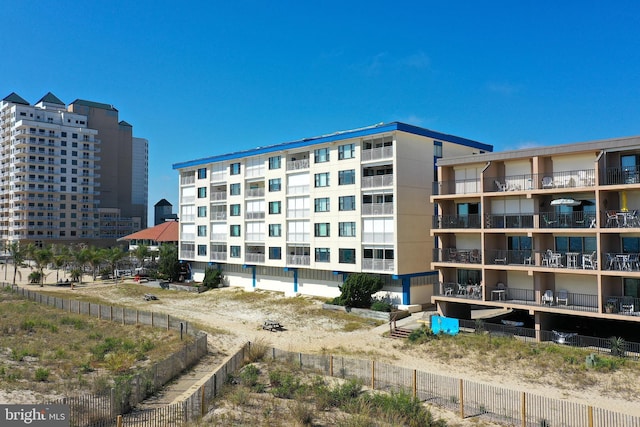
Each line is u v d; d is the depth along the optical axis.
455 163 36.81
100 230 134.38
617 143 29.31
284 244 53.06
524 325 35.28
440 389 22.84
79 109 135.62
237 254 59.56
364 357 29.64
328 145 48.84
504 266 33.38
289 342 34.34
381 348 31.98
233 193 60.59
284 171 53.44
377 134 44.22
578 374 25.02
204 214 64.94
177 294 58.97
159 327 36.78
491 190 35.28
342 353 30.81
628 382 23.77
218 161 62.00
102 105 141.62
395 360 28.94
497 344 30.44
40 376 23.08
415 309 43.31
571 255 31.03
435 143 47.31
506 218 34.69
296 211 52.22
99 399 19.27
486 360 28.05
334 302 45.12
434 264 37.19
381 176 44.25
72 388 21.95
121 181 145.38
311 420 19.11
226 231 61.44
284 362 27.75
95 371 25.44
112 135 141.50
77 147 130.75
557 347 29.47
